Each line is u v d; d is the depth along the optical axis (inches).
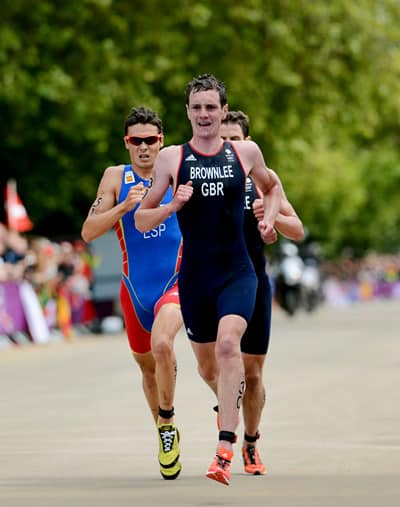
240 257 869.8
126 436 1138.7
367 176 7470.5
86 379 1747.0
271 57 3366.1
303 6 3398.1
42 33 3083.2
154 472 938.7
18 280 2586.1
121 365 1988.2
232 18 3326.8
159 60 3186.5
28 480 904.9
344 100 3550.7
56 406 1402.6
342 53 3486.7
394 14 3636.8
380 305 5516.7
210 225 864.3
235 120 951.6
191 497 819.4
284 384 1601.9
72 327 2923.2
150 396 987.3
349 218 7436.0
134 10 3221.0
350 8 3484.3
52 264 2751.0
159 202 874.8
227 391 829.2
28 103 3080.7
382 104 3619.6
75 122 3122.5
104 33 3196.4
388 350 2219.5
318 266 4965.6
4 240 2576.3
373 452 1010.7
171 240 971.3
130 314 976.3
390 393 1461.6
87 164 3358.8
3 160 3346.5
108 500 812.0
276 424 1195.3
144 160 971.9
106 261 3019.2
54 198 3368.6
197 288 866.1
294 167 3727.9
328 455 1000.2
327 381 1632.6
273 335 2810.0
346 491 829.8
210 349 890.1
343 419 1222.3
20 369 1951.3
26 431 1186.6
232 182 864.9
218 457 818.8
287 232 924.6
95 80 3120.1
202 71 3351.4
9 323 2541.8
